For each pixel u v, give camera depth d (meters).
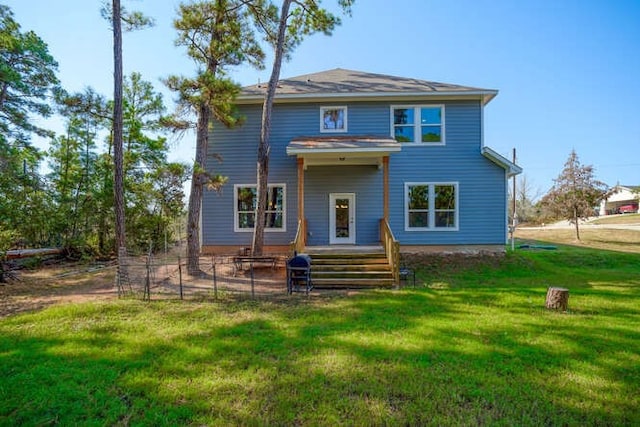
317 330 5.23
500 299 7.19
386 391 3.42
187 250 10.38
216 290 7.93
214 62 10.43
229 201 12.73
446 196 12.55
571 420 2.97
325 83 13.46
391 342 4.71
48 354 4.36
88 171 16.38
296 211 12.66
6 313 6.45
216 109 10.27
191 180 10.45
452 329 5.26
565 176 20.36
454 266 11.27
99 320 5.88
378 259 9.79
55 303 7.12
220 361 4.15
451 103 12.57
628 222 29.25
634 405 3.20
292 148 10.28
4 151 12.59
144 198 16.36
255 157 12.72
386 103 12.64
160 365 4.05
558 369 3.91
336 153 10.30
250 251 11.70
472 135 12.50
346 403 3.21
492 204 12.44
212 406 3.17
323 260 9.66
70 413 3.08
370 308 6.55
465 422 2.94
